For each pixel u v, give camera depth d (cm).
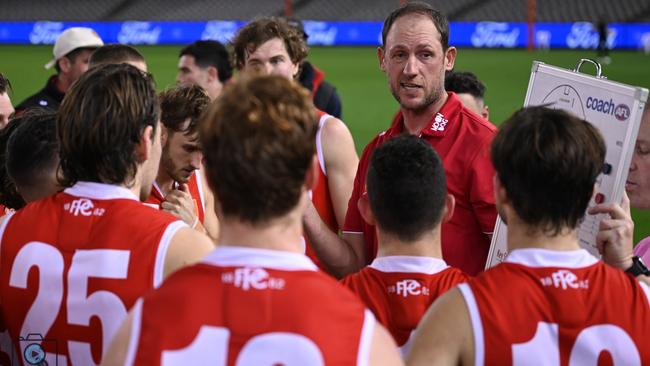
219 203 480
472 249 891
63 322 596
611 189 696
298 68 1312
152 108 618
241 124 459
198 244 592
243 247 474
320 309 461
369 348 463
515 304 525
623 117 688
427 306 646
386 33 945
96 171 611
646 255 873
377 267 664
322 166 1059
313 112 479
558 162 530
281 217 474
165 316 459
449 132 909
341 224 1067
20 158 709
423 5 938
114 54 1332
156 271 586
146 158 622
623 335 522
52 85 1712
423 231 659
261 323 455
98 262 591
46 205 622
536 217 541
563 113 558
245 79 479
